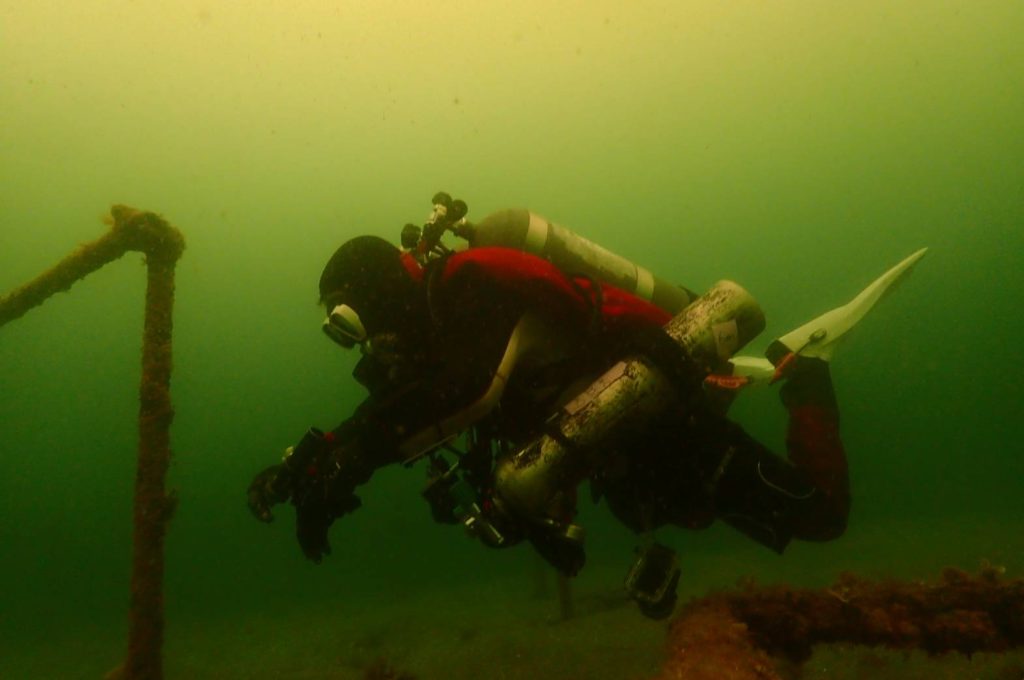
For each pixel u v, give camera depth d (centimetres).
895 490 2950
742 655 117
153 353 358
